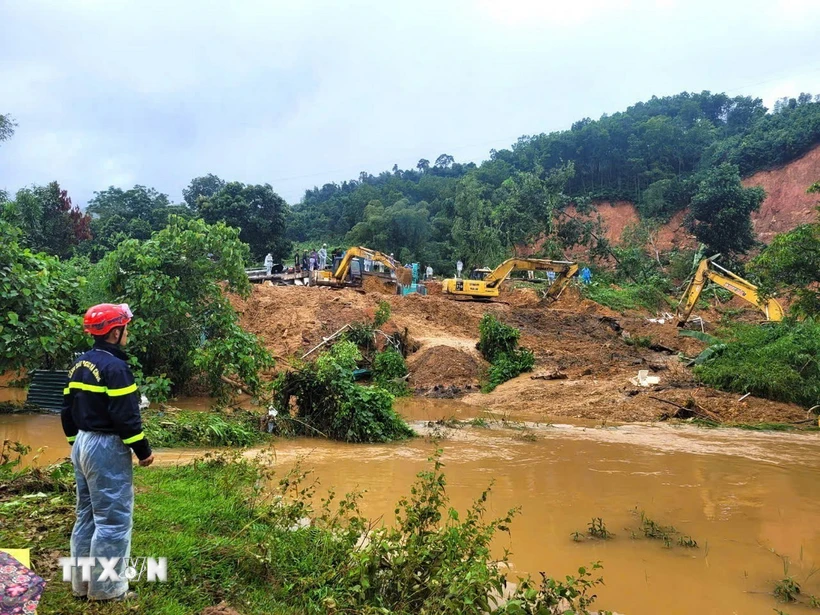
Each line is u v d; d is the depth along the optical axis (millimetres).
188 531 5168
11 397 14766
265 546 4660
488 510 7113
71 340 10320
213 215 53812
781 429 14078
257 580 4465
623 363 21359
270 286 25875
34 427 10750
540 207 54781
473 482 8391
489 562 5430
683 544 6133
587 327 28203
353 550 4738
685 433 13164
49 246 42156
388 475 8633
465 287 30875
